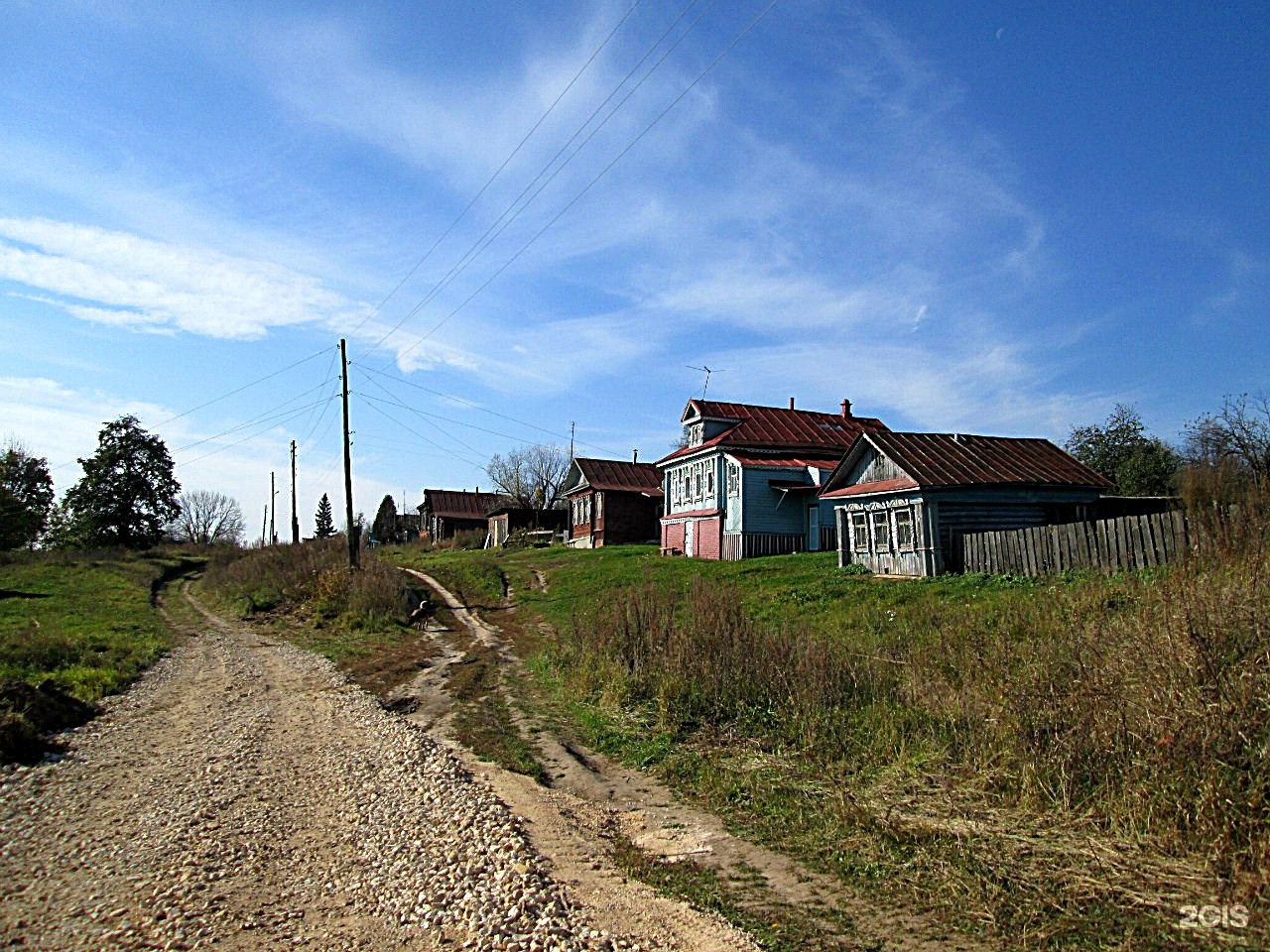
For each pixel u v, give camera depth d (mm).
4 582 36219
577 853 7855
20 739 12258
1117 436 43219
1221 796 6367
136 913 6594
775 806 8750
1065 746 7883
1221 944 5137
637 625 16078
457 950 5836
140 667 20234
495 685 17188
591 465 53906
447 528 76938
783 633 13281
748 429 37438
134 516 64312
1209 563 11141
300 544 44031
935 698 10180
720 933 5977
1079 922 5633
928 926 5918
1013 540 19953
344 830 8648
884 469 24891
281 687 17859
